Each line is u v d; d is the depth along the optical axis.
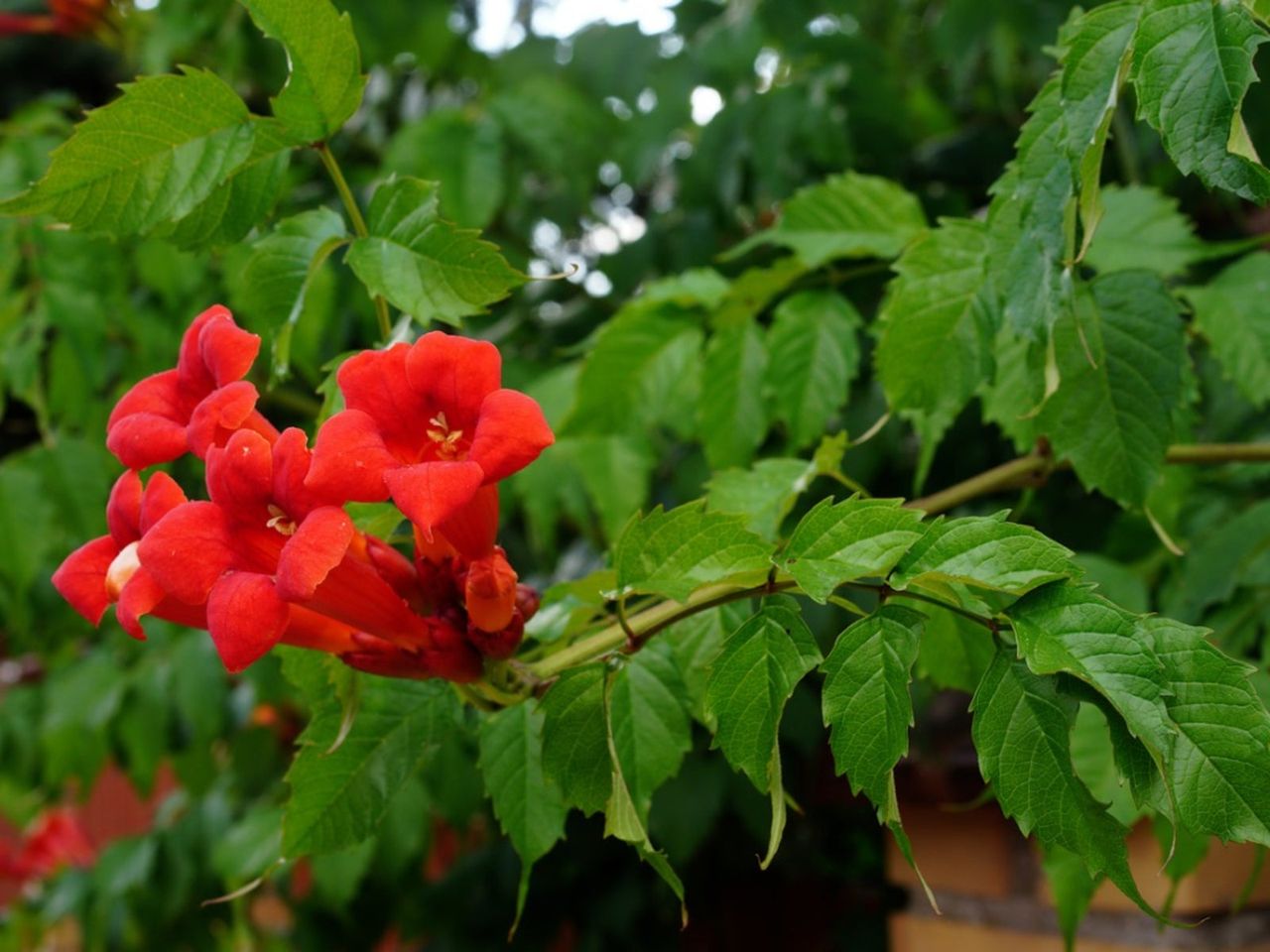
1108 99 0.33
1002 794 0.31
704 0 0.81
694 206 0.76
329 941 0.92
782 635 0.33
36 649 0.94
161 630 0.84
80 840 1.22
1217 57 0.31
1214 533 0.53
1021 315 0.36
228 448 0.33
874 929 0.85
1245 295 0.50
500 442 0.32
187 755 0.94
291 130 0.39
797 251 0.54
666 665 0.41
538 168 0.85
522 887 0.41
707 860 0.88
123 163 0.37
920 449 0.70
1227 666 0.30
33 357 0.67
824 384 0.52
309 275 0.40
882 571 0.32
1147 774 0.30
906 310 0.43
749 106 0.72
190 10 0.84
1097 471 0.41
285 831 0.40
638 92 0.80
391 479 0.32
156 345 0.77
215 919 1.01
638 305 0.55
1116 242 0.51
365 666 0.38
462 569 0.38
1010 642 0.32
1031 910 0.65
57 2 0.89
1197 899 0.57
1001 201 0.40
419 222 0.39
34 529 0.69
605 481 0.65
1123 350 0.41
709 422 0.54
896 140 0.72
